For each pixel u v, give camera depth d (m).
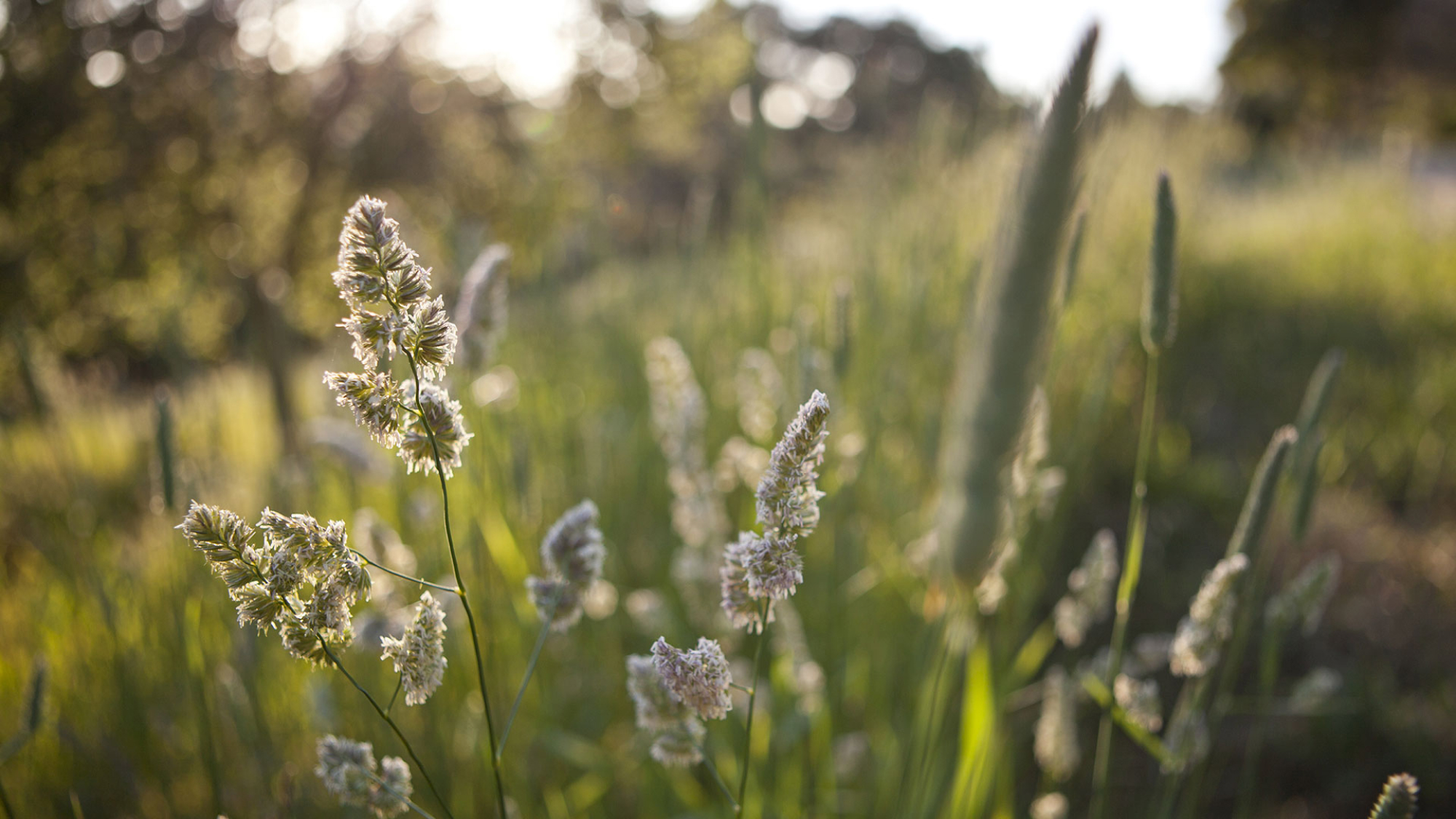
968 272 4.09
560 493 3.35
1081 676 2.20
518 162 7.45
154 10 6.61
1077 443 2.92
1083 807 3.02
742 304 4.44
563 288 4.89
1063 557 4.15
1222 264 6.80
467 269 2.93
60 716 2.39
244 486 3.54
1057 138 0.99
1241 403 5.49
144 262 6.64
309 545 0.94
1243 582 1.58
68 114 6.39
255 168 7.18
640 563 3.46
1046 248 1.05
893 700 2.93
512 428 2.89
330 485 3.33
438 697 2.36
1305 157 10.73
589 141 9.59
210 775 1.92
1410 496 4.61
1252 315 6.34
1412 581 3.95
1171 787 1.81
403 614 1.92
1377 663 3.56
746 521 2.89
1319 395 1.79
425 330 0.91
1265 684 1.97
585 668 3.05
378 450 2.80
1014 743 2.85
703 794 2.60
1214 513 4.43
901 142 5.86
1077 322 4.68
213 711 2.31
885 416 3.43
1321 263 7.28
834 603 2.59
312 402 5.30
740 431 3.86
